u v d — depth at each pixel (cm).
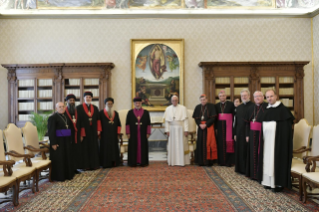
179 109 666
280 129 434
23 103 877
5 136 463
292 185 459
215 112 652
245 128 569
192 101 912
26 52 903
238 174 560
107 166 632
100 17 910
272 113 442
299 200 394
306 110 901
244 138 565
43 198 408
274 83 871
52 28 909
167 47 915
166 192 435
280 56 909
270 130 441
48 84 877
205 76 872
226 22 916
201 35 915
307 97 903
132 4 906
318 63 877
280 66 867
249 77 870
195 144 705
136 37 915
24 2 895
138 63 913
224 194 423
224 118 655
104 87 871
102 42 913
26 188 432
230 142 646
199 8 909
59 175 508
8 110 873
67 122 541
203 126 643
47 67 867
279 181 428
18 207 370
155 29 916
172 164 655
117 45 913
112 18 914
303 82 866
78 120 588
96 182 500
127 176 545
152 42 909
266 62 852
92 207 368
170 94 914
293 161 464
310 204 376
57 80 868
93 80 879
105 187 466
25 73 873
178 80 914
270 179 440
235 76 873
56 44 909
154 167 636
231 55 912
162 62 914
